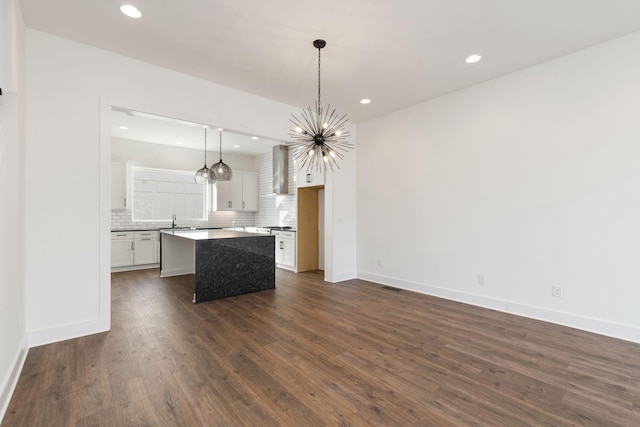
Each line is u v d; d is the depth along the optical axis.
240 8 2.41
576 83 3.05
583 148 3.01
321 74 3.55
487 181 3.72
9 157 1.97
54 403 1.84
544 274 3.28
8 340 1.96
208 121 3.72
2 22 2.03
